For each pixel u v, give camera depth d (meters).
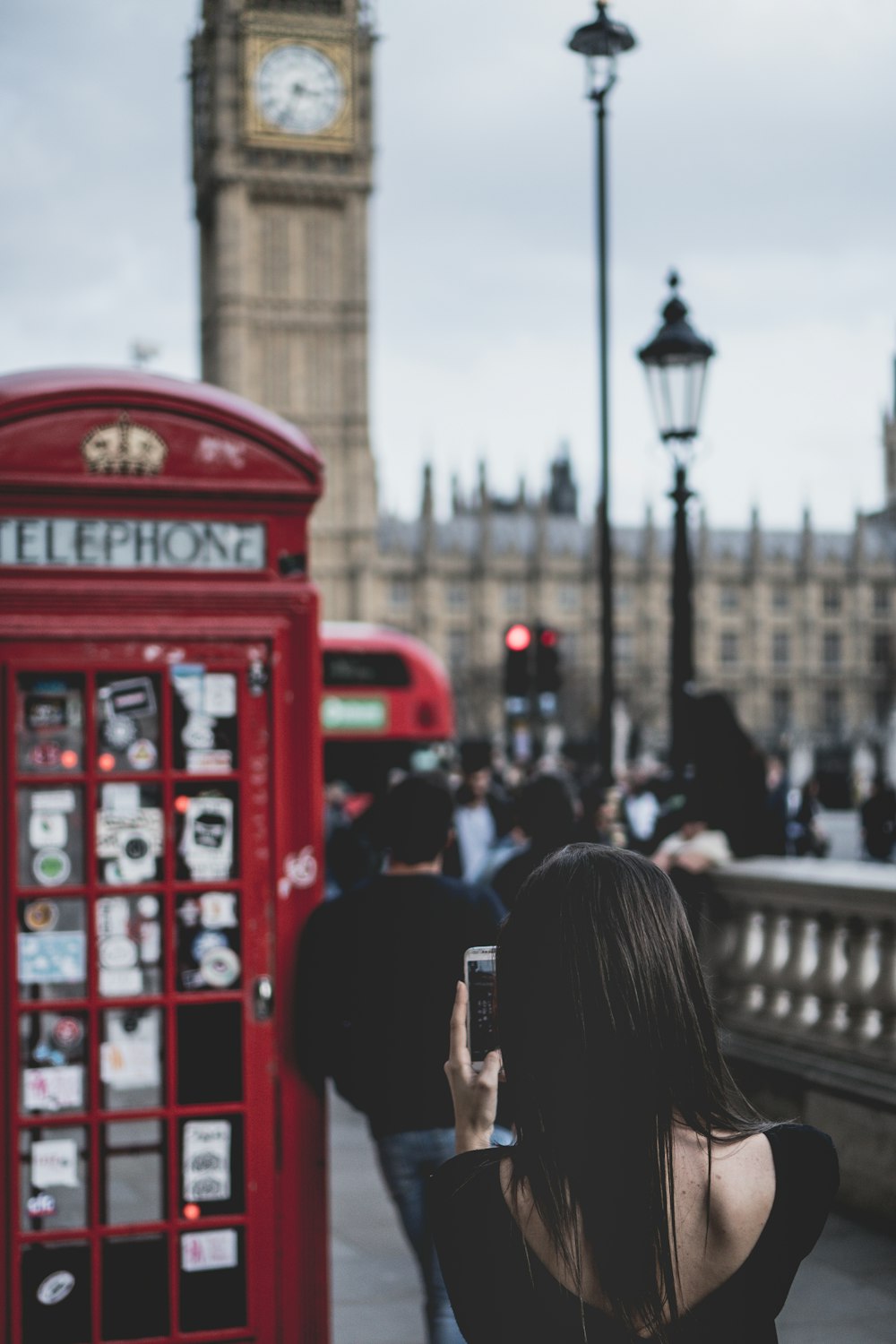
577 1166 1.69
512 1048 1.78
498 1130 3.77
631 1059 1.69
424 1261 4.19
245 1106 4.17
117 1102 4.12
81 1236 4.09
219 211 88.81
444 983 4.17
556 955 1.75
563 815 5.60
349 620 91.38
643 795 15.14
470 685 112.88
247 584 4.27
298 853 4.25
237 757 4.22
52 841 4.09
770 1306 1.68
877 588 124.88
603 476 9.81
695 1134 1.72
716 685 121.25
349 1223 6.46
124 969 4.12
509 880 5.59
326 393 90.81
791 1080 6.62
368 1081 4.19
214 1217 4.16
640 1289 1.65
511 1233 1.75
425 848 4.25
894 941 6.27
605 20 9.97
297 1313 4.21
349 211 90.38
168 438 4.21
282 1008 4.21
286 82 88.12
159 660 4.16
